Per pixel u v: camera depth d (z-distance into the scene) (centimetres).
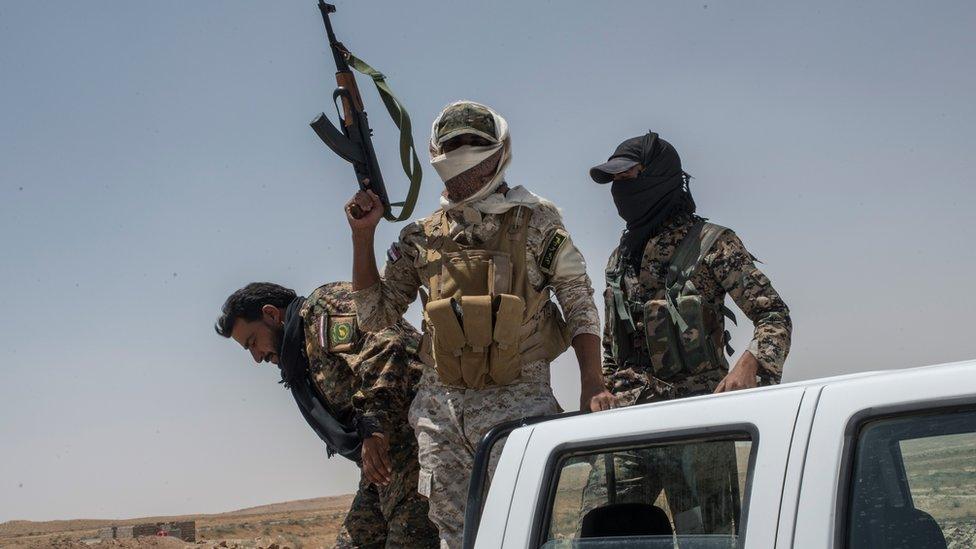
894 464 215
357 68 425
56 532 9725
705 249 458
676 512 252
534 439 289
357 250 430
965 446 205
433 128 414
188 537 5941
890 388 219
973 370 208
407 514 496
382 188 426
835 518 217
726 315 466
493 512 288
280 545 3384
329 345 502
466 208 408
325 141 408
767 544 225
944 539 205
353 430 518
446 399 415
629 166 468
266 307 541
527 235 410
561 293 417
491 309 394
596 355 410
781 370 420
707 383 461
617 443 266
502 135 410
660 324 465
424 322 427
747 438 240
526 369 411
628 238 490
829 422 226
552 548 273
